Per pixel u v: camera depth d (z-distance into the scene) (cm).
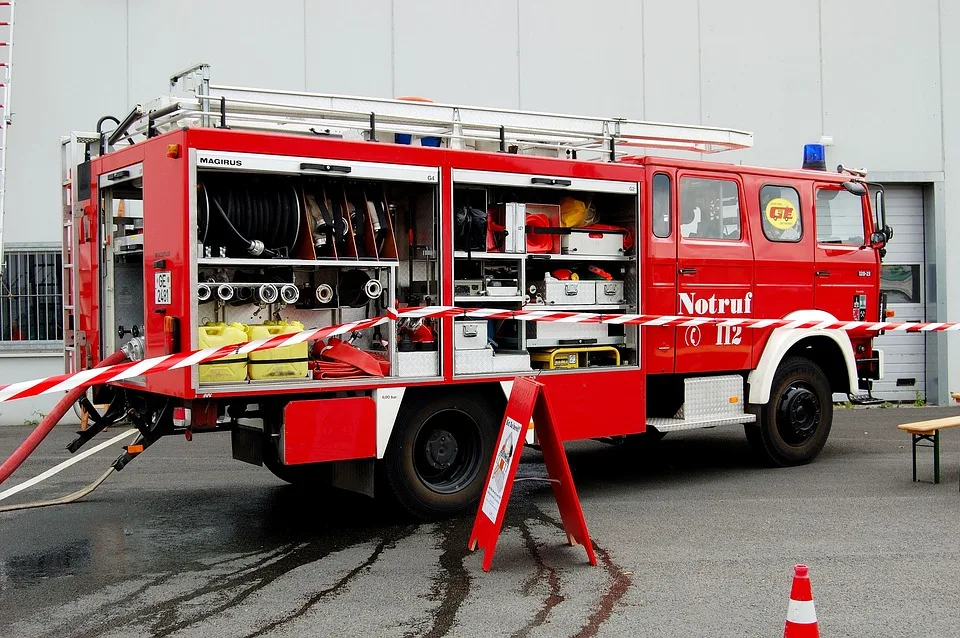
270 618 471
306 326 682
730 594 500
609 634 444
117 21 1177
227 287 606
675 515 681
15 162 1157
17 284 1164
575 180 740
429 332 676
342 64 1217
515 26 1260
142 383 639
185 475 855
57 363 1173
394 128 704
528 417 544
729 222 841
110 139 711
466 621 464
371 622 464
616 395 765
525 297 730
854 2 1323
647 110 1294
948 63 1338
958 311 1348
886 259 1357
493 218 726
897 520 660
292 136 614
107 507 723
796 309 879
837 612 471
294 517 690
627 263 792
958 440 1024
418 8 1235
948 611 473
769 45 1314
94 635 450
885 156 1336
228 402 621
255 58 1198
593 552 570
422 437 685
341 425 631
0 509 709
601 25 1280
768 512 688
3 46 1132
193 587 521
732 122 1312
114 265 703
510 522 665
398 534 640
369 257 669
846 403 1330
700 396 820
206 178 616
